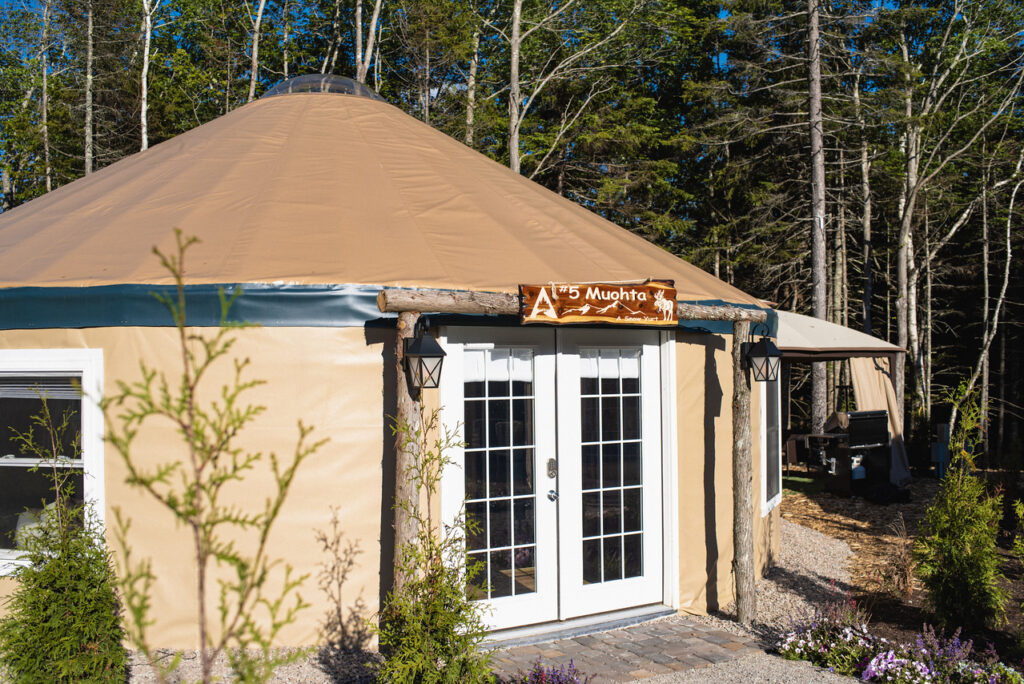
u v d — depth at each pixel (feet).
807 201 69.92
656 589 21.52
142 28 74.69
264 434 17.71
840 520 36.88
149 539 17.39
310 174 23.70
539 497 19.84
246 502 17.57
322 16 82.43
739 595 20.79
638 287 19.01
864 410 45.93
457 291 17.62
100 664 14.52
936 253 81.46
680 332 21.88
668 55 76.28
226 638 7.18
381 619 18.02
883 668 16.60
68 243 20.20
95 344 17.75
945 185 73.77
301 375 17.89
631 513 21.31
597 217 28.76
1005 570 26.50
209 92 78.02
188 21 74.43
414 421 16.17
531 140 71.31
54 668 14.19
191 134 28.81
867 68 64.95
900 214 73.56
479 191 25.14
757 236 74.43
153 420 17.47
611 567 20.90
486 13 72.95
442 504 18.45
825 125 70.08
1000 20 66.95
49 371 17.87
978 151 75.10
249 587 7.39
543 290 17.78
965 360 88.69
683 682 16.43
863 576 26.30
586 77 71.82
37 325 17.87
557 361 20.12
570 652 18.28
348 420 18.07
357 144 26.76
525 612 19.60
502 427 19.47
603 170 74.33
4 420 18.26
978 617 20.04
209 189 22.54
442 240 20.93
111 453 17.62
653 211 77.20
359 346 18.19
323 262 18.78
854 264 85.15
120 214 21.58
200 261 18.53
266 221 20.34
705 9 78.59
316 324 17.93
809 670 17.30
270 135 27.04
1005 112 74.54
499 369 19.49
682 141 72.28
